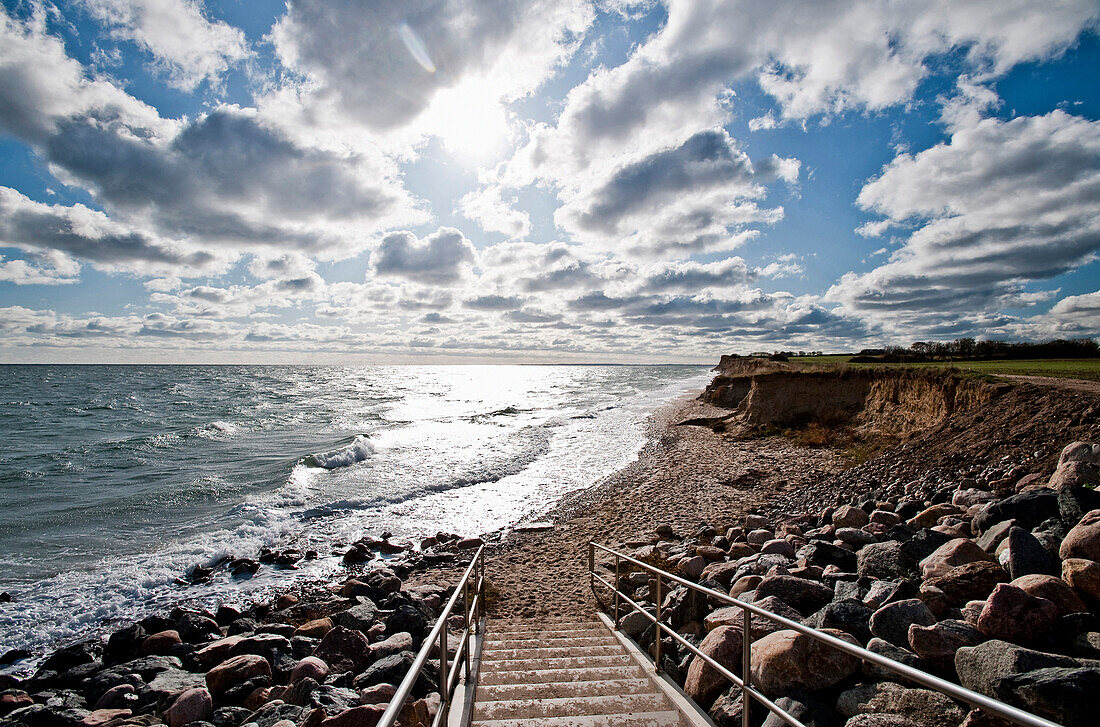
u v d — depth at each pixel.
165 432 34.41
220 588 11.38
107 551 13.44
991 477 9.86
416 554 13.19
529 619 8.66
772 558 7.72
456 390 84.88
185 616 9.38
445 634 3.64
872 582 5.70
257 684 6.41
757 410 29.09
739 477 17.80
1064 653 3.62
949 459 11.73
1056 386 13.05
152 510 16.92
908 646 4.10
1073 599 4.02
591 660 5.75
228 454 26.56
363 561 12.79
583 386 96.06
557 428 35.59
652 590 8.47
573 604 9.21
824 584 6.33
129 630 8.78
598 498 17.23
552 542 13.21
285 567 12.53
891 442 19.14
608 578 10.27
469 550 13.06
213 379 110.12
